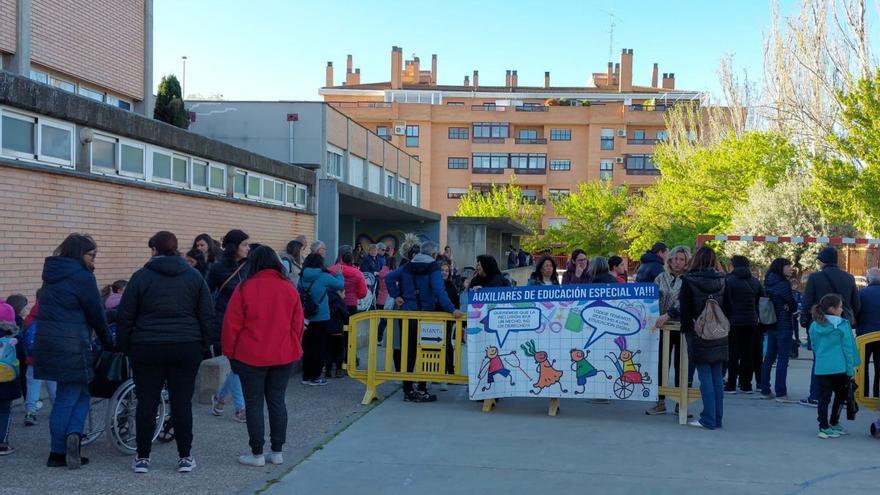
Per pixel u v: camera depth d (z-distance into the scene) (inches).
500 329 346.3
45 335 236.1
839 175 924.6
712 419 320.2
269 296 251.0
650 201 1888.5
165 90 861.8
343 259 449.1
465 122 2888.8
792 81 1364.4
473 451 276.4
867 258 956.6
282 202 651.5
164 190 448.8
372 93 3186.5
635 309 336.8
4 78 311.6
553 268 384.8
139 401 240.8
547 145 2888.8
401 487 232.8
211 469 247.8
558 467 257.1
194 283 243.1
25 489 221.8
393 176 1425.9
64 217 358.0
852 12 1124.5
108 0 625.6
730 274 404.5
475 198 2613.2
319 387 402.3
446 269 433.4
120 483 230.1
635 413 352.2
